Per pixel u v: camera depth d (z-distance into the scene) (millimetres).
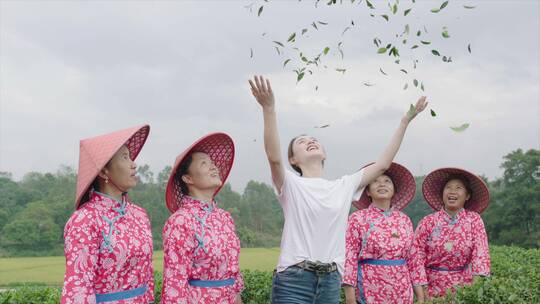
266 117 4613
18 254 69938
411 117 5262
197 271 4613
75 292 3807
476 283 5723
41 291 7523
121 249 4086
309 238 4684
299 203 4781
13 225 72812
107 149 4156
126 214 4301
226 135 5109
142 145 4848
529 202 51469
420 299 6242
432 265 6844
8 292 7387
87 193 4270
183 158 4895
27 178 96500
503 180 56500
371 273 6031
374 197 6285
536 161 52656
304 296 4582
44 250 72500
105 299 4047
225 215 5012
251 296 8148
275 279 4781
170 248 4566
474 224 6730
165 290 4492
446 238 6703
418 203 61656
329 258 4691
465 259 6715
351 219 6230
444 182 7062
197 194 4953
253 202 86688
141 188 79688
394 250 6012
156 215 68750
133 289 4180
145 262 4277
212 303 4602
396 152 5258
